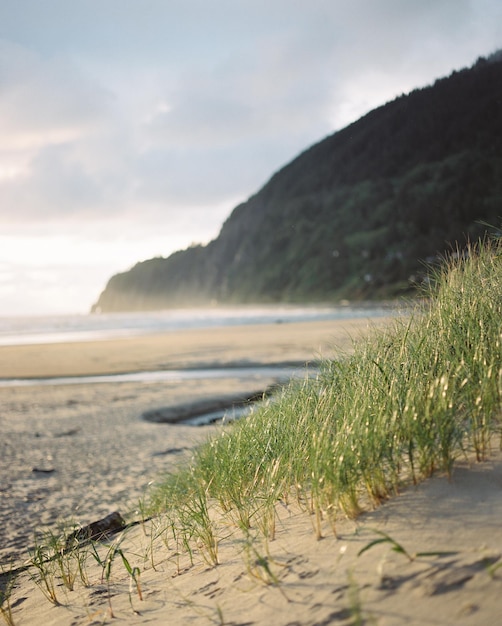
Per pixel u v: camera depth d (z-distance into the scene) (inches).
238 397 530.3
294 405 165.9
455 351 124.3
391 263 6412.4
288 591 80.0
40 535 204.5
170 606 94.3
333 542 88.7
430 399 104.3
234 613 80.7
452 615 61.1
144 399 551.2
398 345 147.0
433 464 96.8
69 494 262.4
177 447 352.5
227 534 121.6
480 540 74.2
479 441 98.3
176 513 169.9
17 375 829.8
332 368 173.3
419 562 73.2
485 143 7819.9
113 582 122.6
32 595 132.5
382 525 87.0
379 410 113.2
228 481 148.1
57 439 395.9
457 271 158.6
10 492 269.4
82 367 882.1
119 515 201.0
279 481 127.5
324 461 104.1
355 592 71.1
